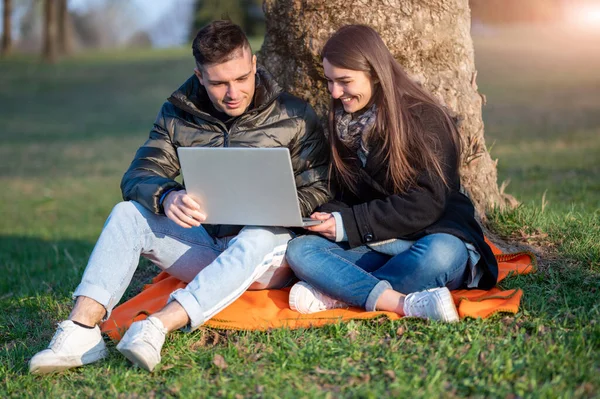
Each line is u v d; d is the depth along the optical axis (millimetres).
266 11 4344
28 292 4496
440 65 4176
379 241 3252
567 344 2758
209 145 3445
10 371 3066
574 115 13523
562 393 2414
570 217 4355
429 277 3105
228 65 3203
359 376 2672
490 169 4391
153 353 2795
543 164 9117
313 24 4094
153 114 19109
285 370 2768
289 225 3043
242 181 2969
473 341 2834
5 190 11477
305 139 3496
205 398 2615
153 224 3199
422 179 3174
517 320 3012
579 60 20375
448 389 2520
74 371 3000
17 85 25188
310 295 3201
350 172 3418
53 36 31812
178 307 2908
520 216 4281
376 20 4027
